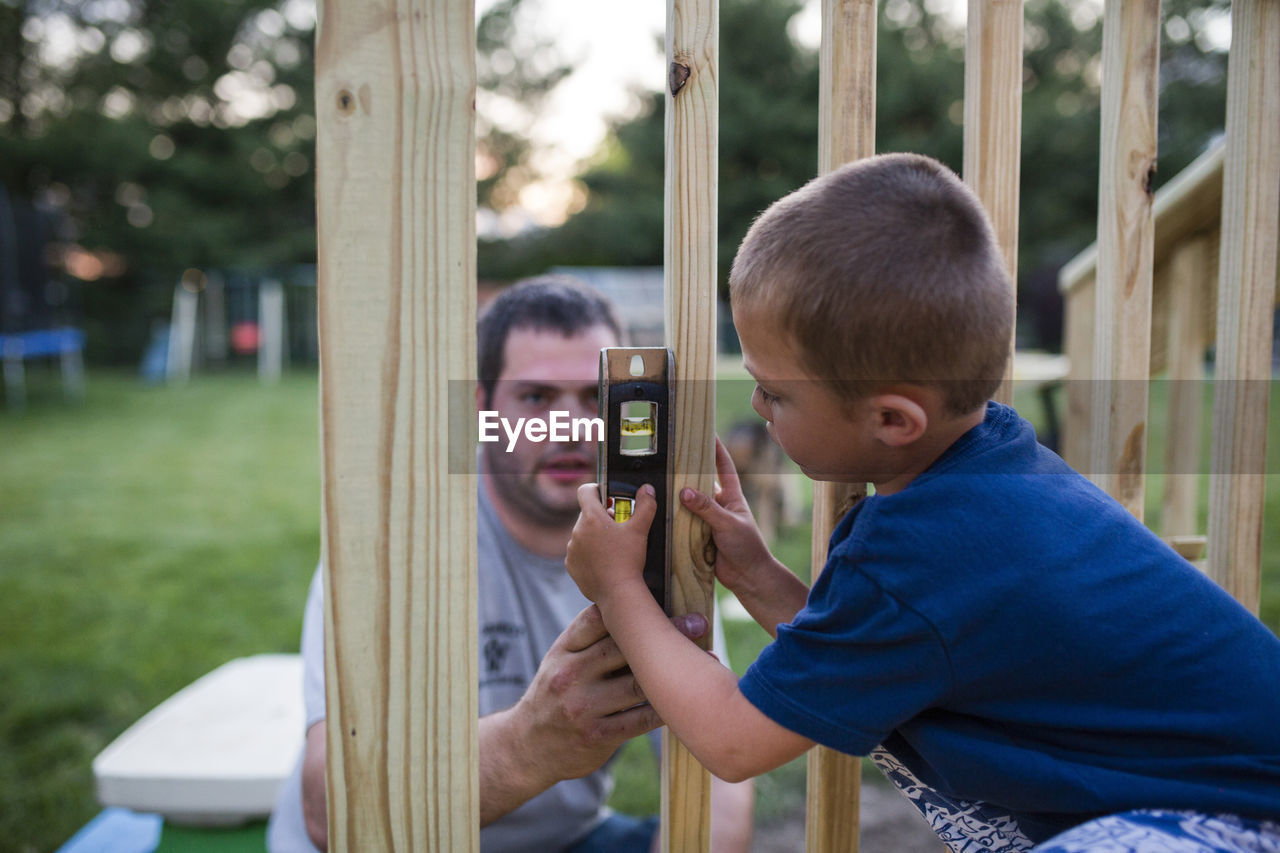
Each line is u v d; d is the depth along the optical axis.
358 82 0.76
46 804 2.51
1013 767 0.88
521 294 1.59
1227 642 0.91
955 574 0.86
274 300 16.61
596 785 1.57
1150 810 0.86
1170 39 18.92
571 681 1.00
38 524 5.59
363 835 0.82
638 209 20.47
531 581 1.52
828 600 0.90
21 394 11.29
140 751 1.92
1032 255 18.62
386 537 0.81
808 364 0.91
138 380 15.20
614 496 0.94
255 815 1.84
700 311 0.93
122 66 19.12
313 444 8.70
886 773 1.11
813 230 0.89
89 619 3.91
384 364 0.79
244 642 3.65
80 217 18.30
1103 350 1.17
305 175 19.81
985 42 1.07
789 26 19.81
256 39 19.95
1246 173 1.19
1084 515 0.93
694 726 0.88
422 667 0.83
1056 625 0.86
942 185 0.92
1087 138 18.78
